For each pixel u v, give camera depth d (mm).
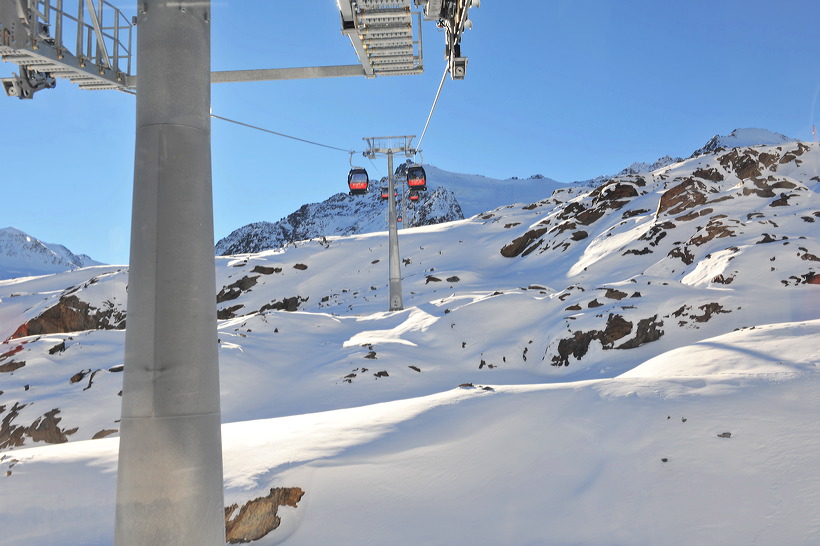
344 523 6852
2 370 19719
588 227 45156
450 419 8672
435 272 43500
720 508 6285
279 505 7039
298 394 18406
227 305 43844
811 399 7758
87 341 21969
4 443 16281
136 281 4414
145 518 4156
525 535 6480
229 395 18516
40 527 6961
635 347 19922
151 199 4438
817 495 6105
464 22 6855
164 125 4480
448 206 169375
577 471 7332
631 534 6215
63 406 16969
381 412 9625
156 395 4258
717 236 29156
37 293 47031
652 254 32875
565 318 22031
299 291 44906
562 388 9375
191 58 4582
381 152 32688
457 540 6496
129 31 7133
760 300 20766
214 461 4438
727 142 182375
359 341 23938
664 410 8070
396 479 7426
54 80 6758
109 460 8219
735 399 8086
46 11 6051
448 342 23125
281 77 7820
